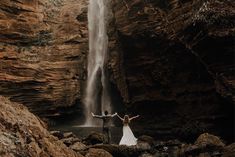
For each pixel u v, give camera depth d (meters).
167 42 18.48
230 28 14.70
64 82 25.00
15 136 6.26
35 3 26.55
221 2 15.22
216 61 15.47
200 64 16.69
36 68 24.27
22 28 25.03
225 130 15.93
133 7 20.89
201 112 17.05
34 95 23.73
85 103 25.73
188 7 16.95
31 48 25.08
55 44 26.17
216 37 14.97
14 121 6.77
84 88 26.06
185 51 17.42
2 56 22.97
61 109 24.48
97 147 11.80
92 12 27.72
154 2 19.44
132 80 21.50
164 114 19.67
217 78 15.45
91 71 26.50
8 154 5.75
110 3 25.39
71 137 14.62
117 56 23.73
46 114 23.95
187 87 17.88
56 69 25.12
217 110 16.08
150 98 20.36
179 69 18.25
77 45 26.64
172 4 18.11
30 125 7.01
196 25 16.03
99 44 26.47
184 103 18.16
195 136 17.12
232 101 14.62
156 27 19.12
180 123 18.50
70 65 25.73
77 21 27.42
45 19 26.89
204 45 15.84
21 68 23.62
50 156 6.54
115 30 23.97
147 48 20.12
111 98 24.78
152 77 20.08
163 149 13.45
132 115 22.00
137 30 20.41
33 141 6.49
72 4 28.47
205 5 15.55
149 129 20.34
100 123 24.86
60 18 27.55
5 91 22.56
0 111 6.83
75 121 25.19
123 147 11.98
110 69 24.47
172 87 18.89
